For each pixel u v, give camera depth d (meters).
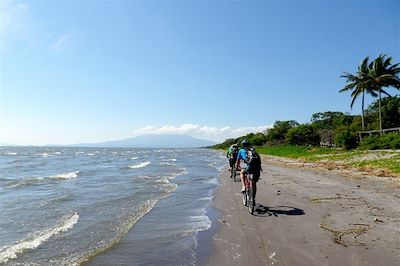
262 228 8.80
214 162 48.62
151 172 29.59
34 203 14.02
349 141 44.53
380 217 9.36
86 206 13.09
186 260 6.87
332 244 7.22
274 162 36.97
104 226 9.88
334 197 12.70
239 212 10.99
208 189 17.69
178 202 13.81
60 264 6.81
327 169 24.89
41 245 8.09
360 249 6.84
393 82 47.09
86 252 7.55
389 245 7.04
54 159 61.78
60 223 10.41
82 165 42.69
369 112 73.44
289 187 15.84
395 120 58.09
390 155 29.39
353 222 8.90
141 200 14.38
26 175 28.69
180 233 8.93
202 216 11.01
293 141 80.12
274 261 6.48
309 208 10.91
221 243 7.81
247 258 6.73
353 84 49.38
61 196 15.74
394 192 13.49
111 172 29.94
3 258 7.18
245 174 11.27
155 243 8.09
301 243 7.40
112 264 6.77
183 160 56.34
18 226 10.16
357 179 18.09
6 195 16.56
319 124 102.06
